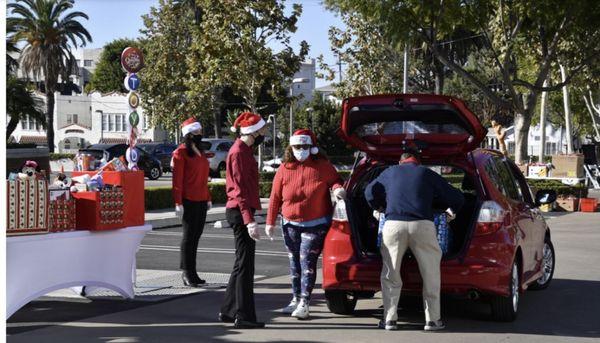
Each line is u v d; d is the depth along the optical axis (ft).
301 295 26.63
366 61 127.44
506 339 24.03
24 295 24.02
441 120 26.11
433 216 24.63
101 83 292.20
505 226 25.48
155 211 67.82
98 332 24.11
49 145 186.60
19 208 23.79
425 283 24.61
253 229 24.53
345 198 26.13
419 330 25.20
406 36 78.38
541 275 32.04
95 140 257.14
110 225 26.94
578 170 91.09
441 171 27.81
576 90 139.85
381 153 27.12
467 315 27.68
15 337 23.31
